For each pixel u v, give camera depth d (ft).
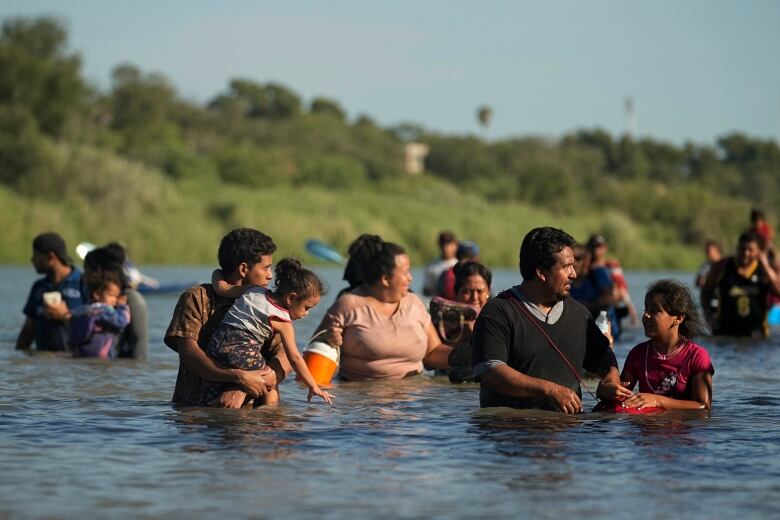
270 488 39.09
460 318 77.46
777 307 137.69
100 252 82.58
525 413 56.03
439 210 429.38
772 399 64.18
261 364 58.59
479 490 39.04
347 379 73.82
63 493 38.24
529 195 549.95
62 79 454.81
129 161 426.51
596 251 98.53
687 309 58.65
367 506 36.76
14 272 249.14
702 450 46.73
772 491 39.40
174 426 51.72
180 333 58.18
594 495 38.52
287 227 362.53
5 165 353.10
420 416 55.67
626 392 55.93
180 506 36.58
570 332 55.67
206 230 354.74
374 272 73.31
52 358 81.30
